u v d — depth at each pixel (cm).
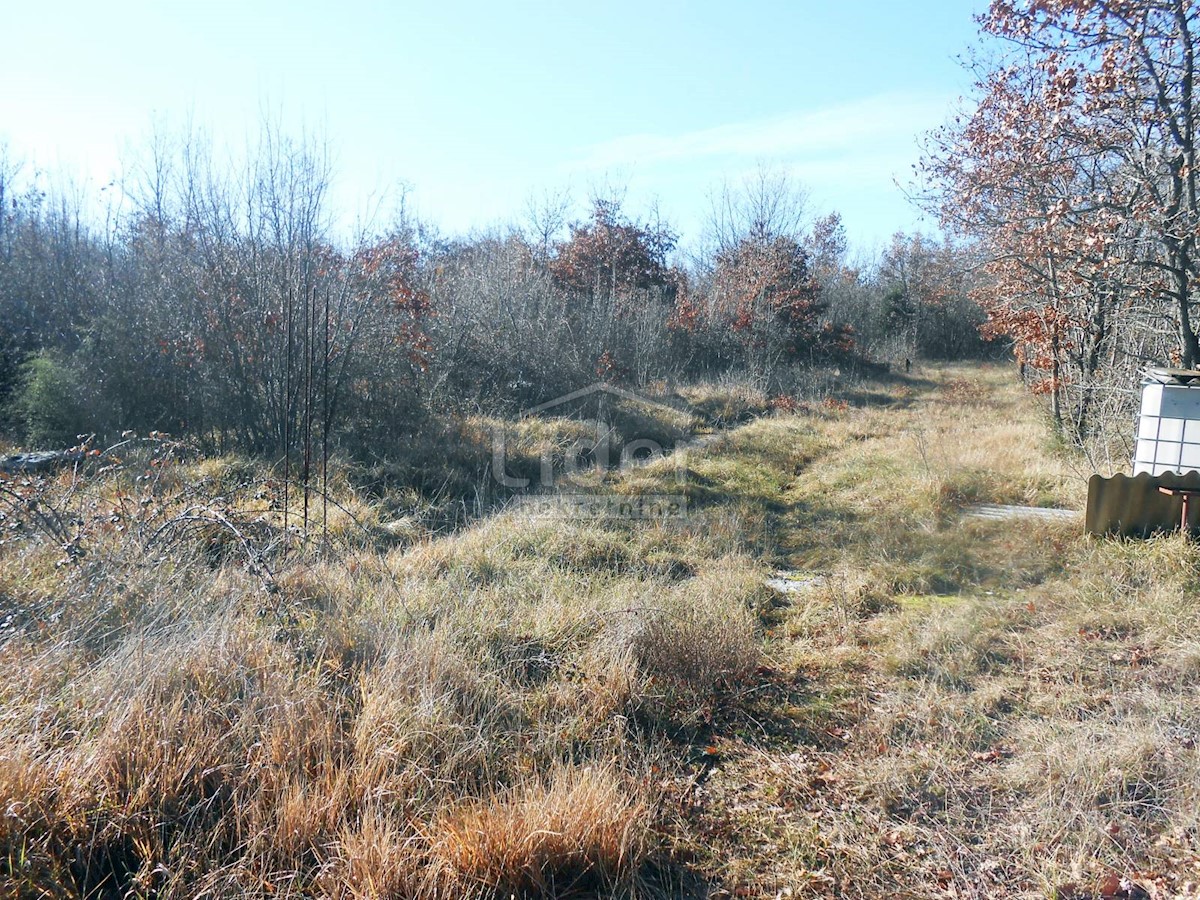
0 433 1125
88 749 323
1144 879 303
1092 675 463
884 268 4091
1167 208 816
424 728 373
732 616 551
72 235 1652
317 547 630
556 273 2508
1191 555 592
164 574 489
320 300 1177
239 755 341
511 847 307
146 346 1191
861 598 620
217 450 1102
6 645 381
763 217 3128
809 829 349
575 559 705
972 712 434
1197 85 809
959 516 801
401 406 1248
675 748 420
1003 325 1356
